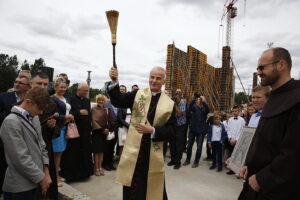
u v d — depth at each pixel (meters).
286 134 1.79
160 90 3.12
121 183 2.88
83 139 5.06
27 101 2.40
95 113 5.46
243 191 2.23
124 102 3.07
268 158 1.91
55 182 3.50
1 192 3.58
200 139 6.93
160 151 2.97
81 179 5.15
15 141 2.24
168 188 5.14
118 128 6.18
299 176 1.72
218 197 4.78
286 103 1.88
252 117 4.68
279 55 2.01
